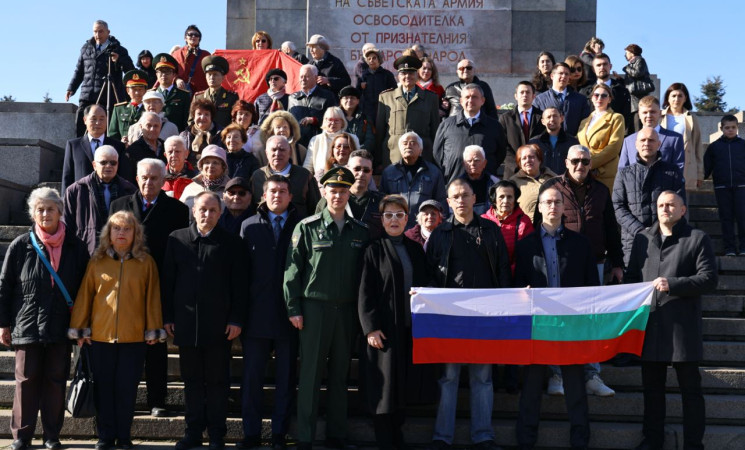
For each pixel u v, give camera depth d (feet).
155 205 25.84
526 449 23.84
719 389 26.81
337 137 28.73
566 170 30.42
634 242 25.23
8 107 45.98
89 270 24.00
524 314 23.90
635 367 27.04
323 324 23.86
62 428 25.21
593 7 51.16
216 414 24.11
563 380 24.21
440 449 23.84
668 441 24.66
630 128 40.86
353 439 25.02
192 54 45.91
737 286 32.32
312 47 41.88
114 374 23.97
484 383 24.04
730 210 35.12
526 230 26.45
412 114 35.27
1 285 23.57
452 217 25.05
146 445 24.36
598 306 23.93
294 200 27.76
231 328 23.90
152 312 24.03
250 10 52.65
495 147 32.24
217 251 24.06
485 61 49.96
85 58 44.80
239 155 30.58
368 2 49.83
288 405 24.14
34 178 38.58
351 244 24.23
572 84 39.52
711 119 49.34
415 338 23.66
